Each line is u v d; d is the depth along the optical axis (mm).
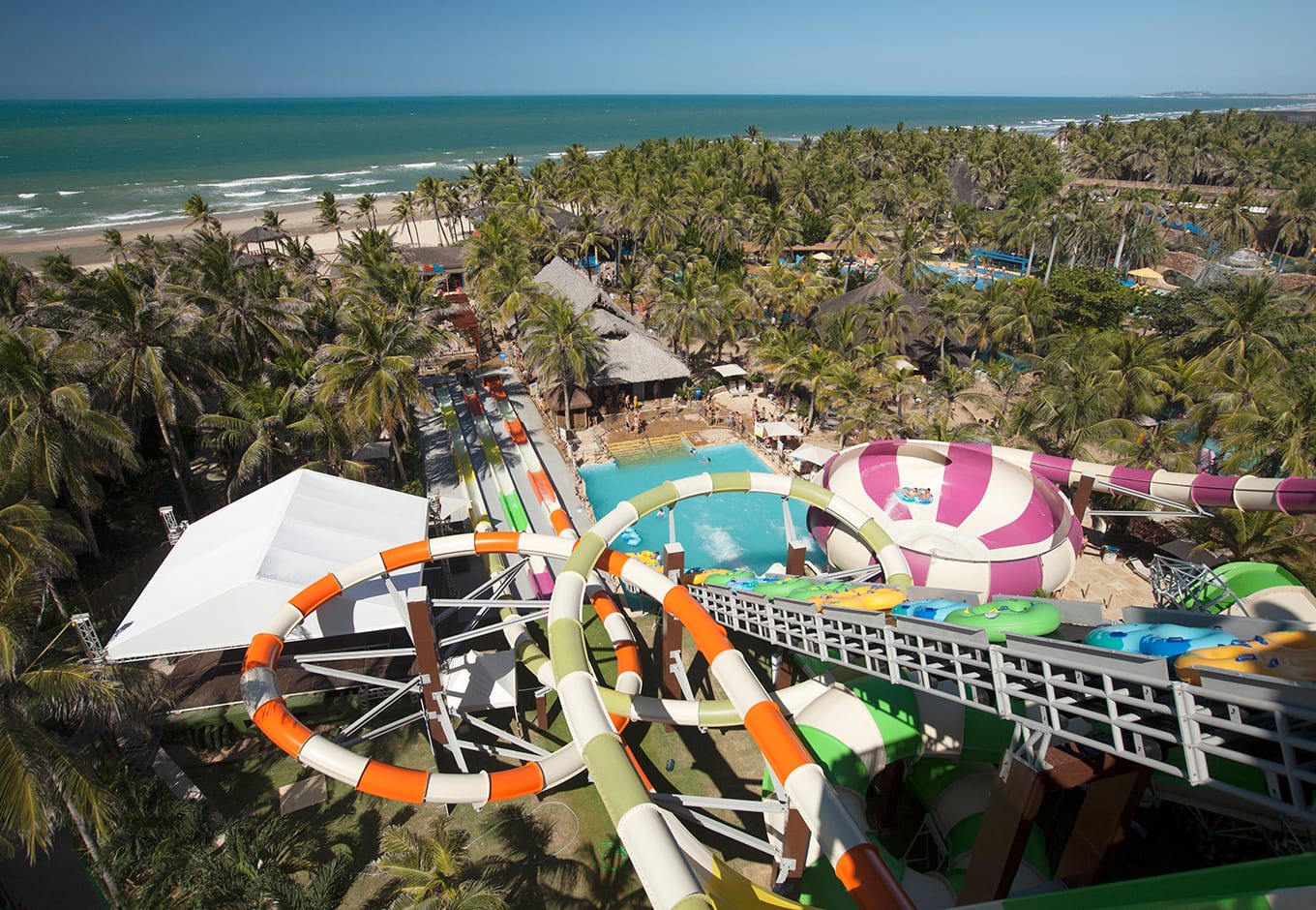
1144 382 43375
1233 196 107875
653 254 80625
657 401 57844
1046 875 18516
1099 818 16375
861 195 121188
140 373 37000
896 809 23469
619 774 13711
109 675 20031
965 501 34188
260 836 19953
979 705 16156
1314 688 9773
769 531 41375
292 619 23953
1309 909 9500
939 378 48406
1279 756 12695
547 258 87312
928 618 17891
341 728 27344
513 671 27344
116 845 20109
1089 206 103188
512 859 22094
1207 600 26672
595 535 23750
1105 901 11570
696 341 62688
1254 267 88062
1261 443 35000
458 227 134750
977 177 154625
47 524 27703
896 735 20156
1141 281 94562
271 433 37312
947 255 119688
